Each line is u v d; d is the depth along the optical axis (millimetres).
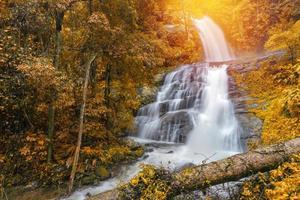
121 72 8852
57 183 7031
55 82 6516
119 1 8164
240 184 4457
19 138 7891
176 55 17469
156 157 8406
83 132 8312
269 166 4363
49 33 8336
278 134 7086
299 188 3766
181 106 11461
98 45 7836
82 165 7516
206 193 4297
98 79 9547
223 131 9109
